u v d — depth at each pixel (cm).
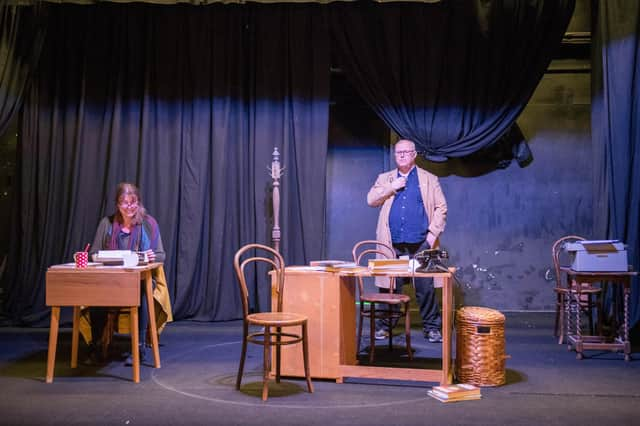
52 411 311
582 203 638
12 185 617
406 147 500
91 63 596
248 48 606
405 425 289
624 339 445
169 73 598
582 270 432
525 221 641
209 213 598
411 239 495
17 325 571
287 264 585
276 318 340
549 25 573
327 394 343
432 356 440
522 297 638
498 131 582
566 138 641
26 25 584
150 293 402
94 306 391
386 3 593
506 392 347
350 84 650
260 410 313
